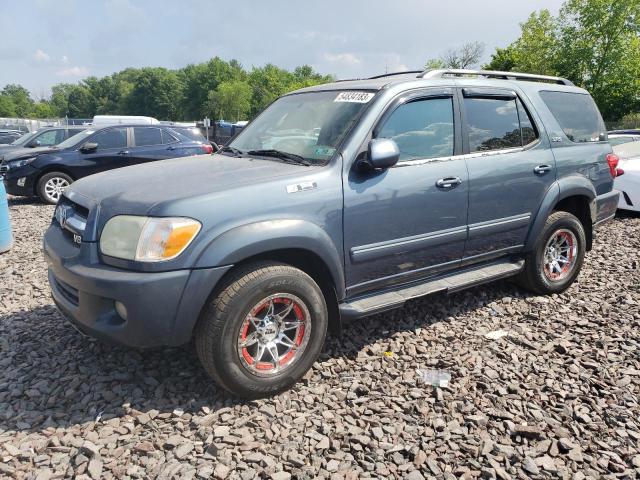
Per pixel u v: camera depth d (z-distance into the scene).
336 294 3.45
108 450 2.69
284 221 3.10
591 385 3.39
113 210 3.01
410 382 3.38
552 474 2.61
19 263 6.14
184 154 11.77
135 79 167.88
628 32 40.09
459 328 4.22
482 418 2.98
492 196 4.21
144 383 3.32
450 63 49.69
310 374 3.47
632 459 2.70
